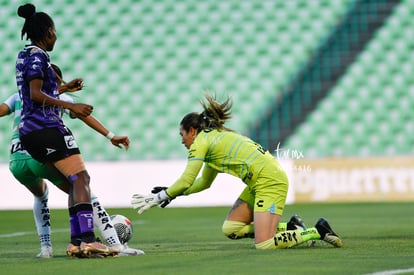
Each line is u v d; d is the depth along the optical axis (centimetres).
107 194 6091
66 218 4819
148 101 8056
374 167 6125
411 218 4206
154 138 7812
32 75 2083
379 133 7906
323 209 5269
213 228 3806
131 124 7900
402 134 7912
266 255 2117
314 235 2359
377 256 2064
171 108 8012
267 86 8144
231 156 2375
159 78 8188
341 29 8444
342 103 8056
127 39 8438
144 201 2284
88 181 2173
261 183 2350
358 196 6112
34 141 2116
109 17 8550
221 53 8331
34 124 2119
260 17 8512
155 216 5022
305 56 8312
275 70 8231
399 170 6116
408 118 7988
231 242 2836
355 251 2223
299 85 8162
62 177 2245
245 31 8444
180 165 6122
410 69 8244
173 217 4894
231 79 8181
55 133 2128
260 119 7994
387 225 3638
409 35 8406
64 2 8606
